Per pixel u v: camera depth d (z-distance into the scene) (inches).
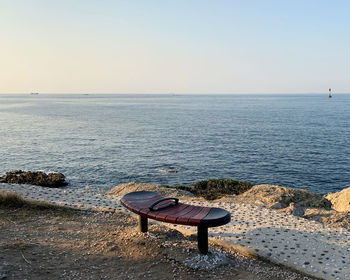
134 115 3841.0
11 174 1016.2
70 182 1007.0
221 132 2197.3
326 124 2662.4
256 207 394.0
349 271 223.1
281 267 234.2
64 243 259.6
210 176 1100.5
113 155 1416.1
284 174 1130.0
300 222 331.6
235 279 212.5
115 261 231.1
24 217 321.7
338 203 492.1
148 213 238.4
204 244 236.8
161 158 1362.0
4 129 2309.3
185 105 6870.1
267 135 2041.1
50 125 2625.5
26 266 212.4
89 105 6692.9
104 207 370.9
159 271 218.1
